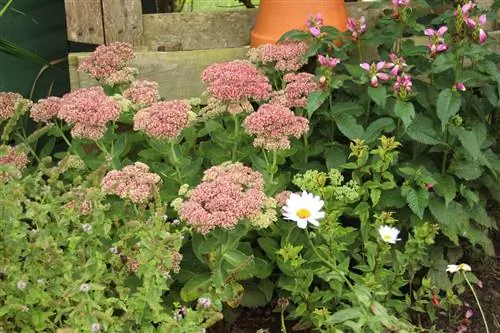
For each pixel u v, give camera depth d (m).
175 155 1.60
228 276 1.44
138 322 1.28
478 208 1.73
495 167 1.71
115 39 1.98
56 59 2.16
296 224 1.54
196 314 1.26
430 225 1.56
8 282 1.24
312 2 1.84
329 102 1.71
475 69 1.65
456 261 1.76
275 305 1.68
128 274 1.38
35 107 1.66
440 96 1.59
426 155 1.74
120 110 1.58
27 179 1.34
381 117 1.71
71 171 1.64
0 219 1.26
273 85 1.88
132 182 1.44
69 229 1.42
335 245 1.49
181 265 1.59
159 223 1.31
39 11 2.09
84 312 1.18
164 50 2.02
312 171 1.56
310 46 1.73
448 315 1.67
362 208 1.56
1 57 2.01
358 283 1.48
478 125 1.69
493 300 1.72
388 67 1.61
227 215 1.37
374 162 1.62
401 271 1.52
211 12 2.03
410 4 1.93
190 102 1.75
